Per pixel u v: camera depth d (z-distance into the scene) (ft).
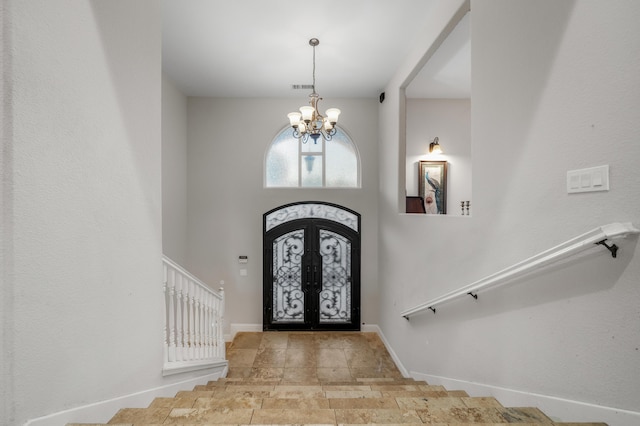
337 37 12.16
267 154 19.43
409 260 12.83
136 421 5.19
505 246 6.52
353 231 19.16
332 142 19.57
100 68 5.08
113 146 5.45
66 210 4.41
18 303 3.73
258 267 19.12
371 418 5.28
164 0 10.00
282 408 5.95
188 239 18.80
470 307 7.79
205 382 10.16
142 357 6.40
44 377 4.08
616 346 4.30
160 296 7.18
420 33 11.75
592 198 4.57
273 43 12.59
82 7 4.67
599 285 4.51
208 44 12.67
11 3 3.60
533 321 5.69
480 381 7.34
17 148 3.69
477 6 7.63
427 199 19.31
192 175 18.72
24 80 3.76
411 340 12.50
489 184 7.11
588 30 4.58
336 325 19.16
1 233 3.57
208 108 18.72
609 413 4.37
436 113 19.51
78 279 4.64
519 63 6.09
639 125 3.98
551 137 5.28
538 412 5.42
